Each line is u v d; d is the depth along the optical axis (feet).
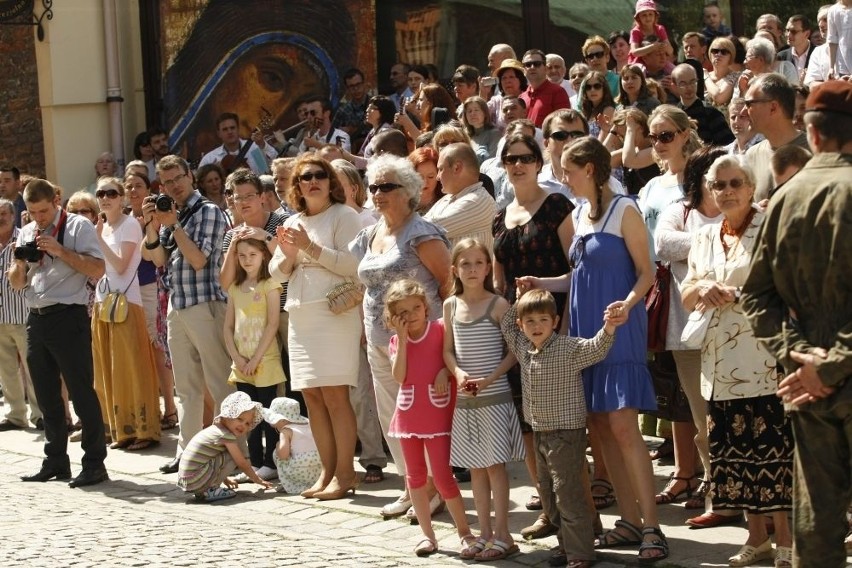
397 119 41.45
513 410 28.30
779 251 20.71
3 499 35.40
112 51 57.00
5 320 45.16
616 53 48.49
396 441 31.27
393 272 30.55
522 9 56.03
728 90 42.50
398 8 56.65
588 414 28.02
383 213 30.81
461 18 56.34
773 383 25.39
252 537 29.91
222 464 34.45
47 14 56.29
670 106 30.99
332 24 56.54
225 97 57.00
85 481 37.19
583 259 27.37
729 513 28.66
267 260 35.91
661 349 29.04
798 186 20.63
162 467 38.32
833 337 20.12
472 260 28.19
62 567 26.86
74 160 57.16
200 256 37.27
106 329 41.83
